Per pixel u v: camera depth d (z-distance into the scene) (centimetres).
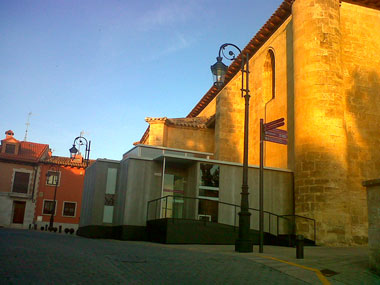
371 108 2161
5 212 4584
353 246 1834
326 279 792
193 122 3325
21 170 4750
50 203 4809
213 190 1892
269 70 2652
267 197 2000
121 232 1830
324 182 1875
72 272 680
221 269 839
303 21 2091
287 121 2245
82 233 2277
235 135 2844
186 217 1906
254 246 1595
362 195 2025
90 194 2178
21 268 686
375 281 788
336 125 1941
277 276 802
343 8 2248
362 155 2080
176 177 1978
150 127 3142
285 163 2211
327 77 1981
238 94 2905
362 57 2211
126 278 663
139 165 1920
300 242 1102
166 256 1008
